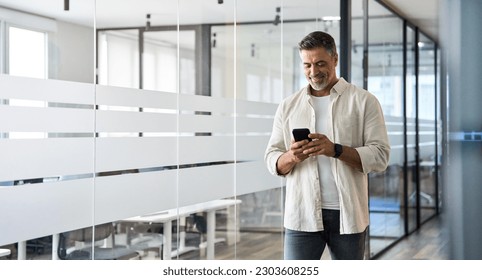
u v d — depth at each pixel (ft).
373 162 8.98
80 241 10.60
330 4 18.31
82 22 10.55
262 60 15.96
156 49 12.41
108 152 11.20
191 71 13.50
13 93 9.22
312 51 9.11
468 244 6.72
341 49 18.48
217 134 14.44
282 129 9.89
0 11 8.97
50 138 9.91
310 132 9.39
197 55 13.67
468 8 6.13
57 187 10.09
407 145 24.73
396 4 23.07
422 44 25.91
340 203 9.16
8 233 9.24
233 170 15.10
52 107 9.94
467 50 6.33
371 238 20.03
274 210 16.98
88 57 10.68
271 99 16.47
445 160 6.73
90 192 10.81
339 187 9.13
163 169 12.70
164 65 12.66
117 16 11.35
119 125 11.46
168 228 12.88
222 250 14.71
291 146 8.93
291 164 9.30
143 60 12.06
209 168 14.20
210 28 14.05
